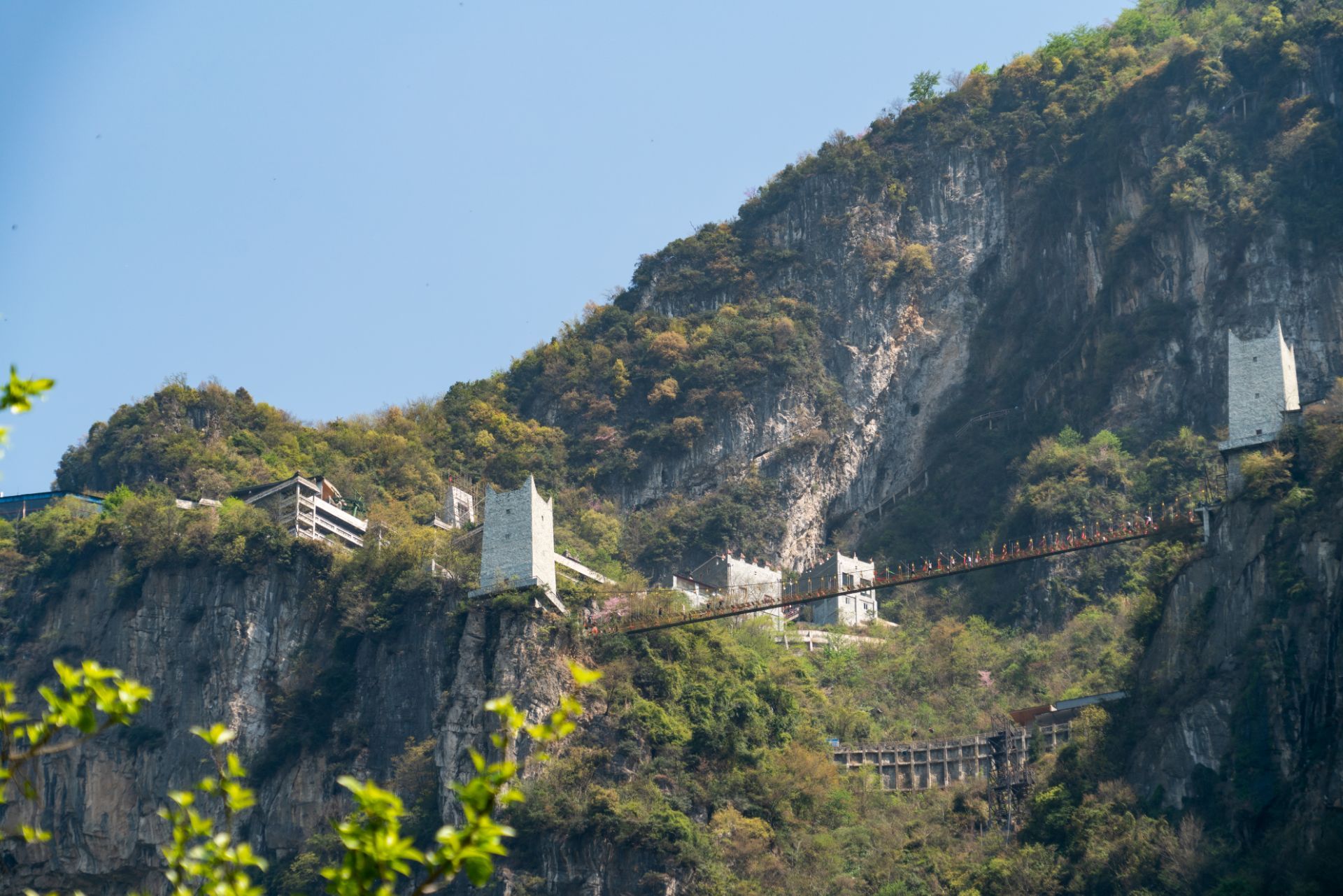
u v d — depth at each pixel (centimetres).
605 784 16538
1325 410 15662
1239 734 14125
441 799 16738
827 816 17025
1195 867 13238
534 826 16050
